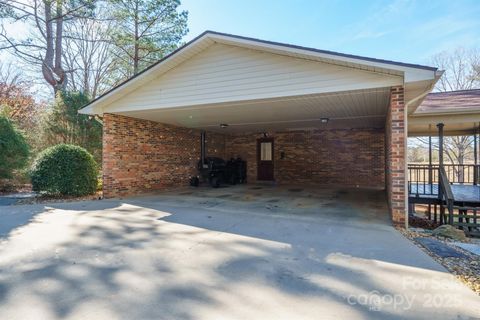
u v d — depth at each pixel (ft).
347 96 19.95
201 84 22.75
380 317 7.32
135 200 26.09
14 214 19.80
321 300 8.21
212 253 12.17
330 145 41.01
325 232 15.56
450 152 65.05
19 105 51.93
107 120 27.25
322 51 17.37
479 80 61.11
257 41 19.26
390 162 19.17
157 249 12.64
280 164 44.06
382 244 13.42
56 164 26.96
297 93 19.34
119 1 45.83
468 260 11.43
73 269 10.39
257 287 9.04
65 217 18.88
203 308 7.77
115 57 57.52
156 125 33.58
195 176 40.11
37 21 48.26
